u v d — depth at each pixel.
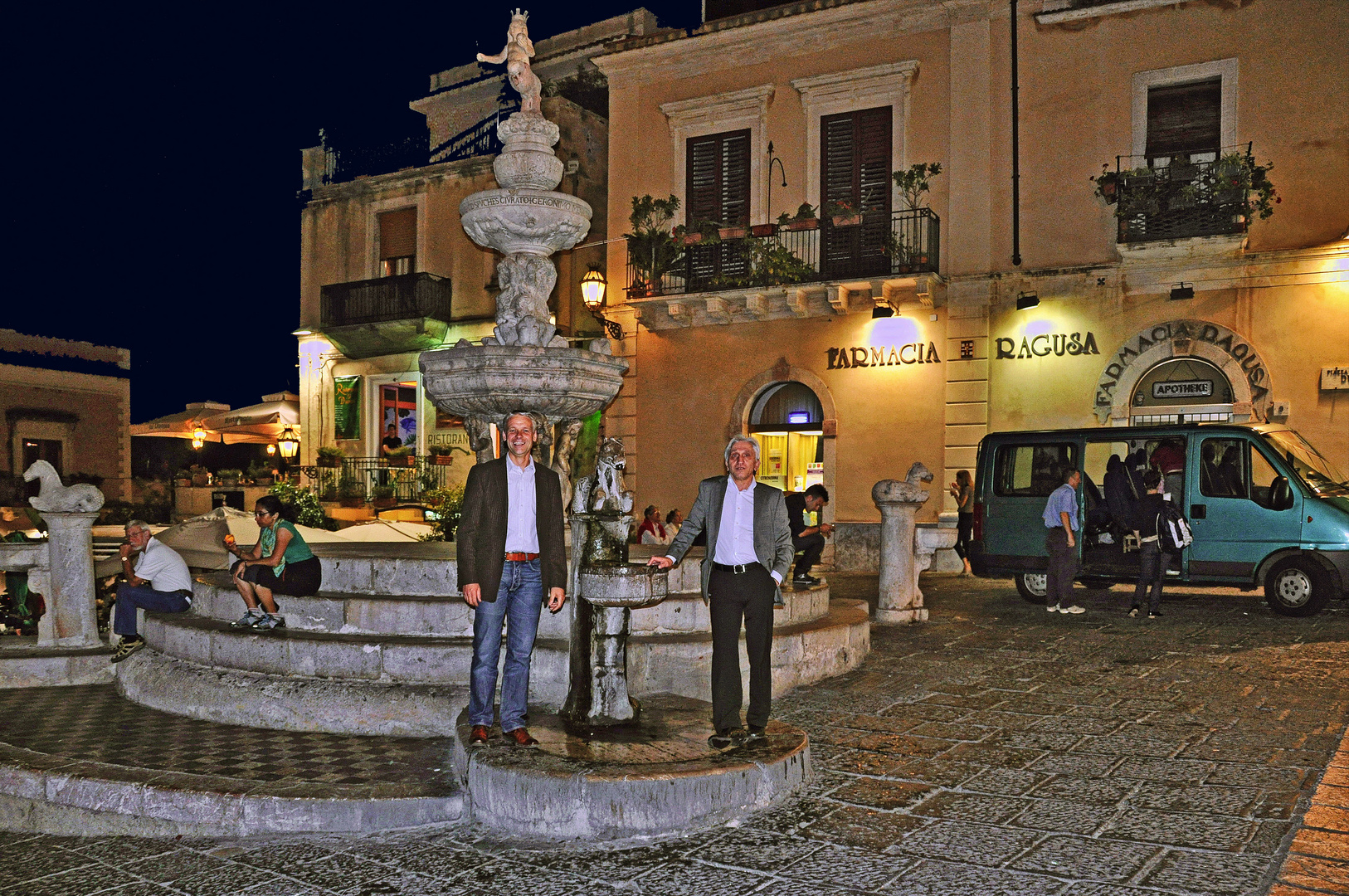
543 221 8.34
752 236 18.20
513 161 8.45
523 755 4.84
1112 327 15.88
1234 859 3.93
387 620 7.00
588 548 5.41
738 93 18.78
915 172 17.11
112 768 5.55
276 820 5.00
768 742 5.04
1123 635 9.23
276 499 7.39
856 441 17.75
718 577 5.09
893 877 3.90
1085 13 16.08
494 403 8.05
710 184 19.17
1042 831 4.30
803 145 18.31
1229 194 14.78
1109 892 3.68
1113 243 15.96
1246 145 15.15
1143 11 15.86
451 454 22.12
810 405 18.58
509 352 7.82
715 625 5.09
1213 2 15.41
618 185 20.02
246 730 6.64
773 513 5.08
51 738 6.48
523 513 5.24
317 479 23.19
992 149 16.84
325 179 24.47
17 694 8.16
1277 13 15.01
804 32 18.25
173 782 5.28
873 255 17.53
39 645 9.01
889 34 17.67
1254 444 10.77
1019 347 16.55
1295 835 4.13
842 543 17.64
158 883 4.46
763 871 4.02
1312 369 14.52
